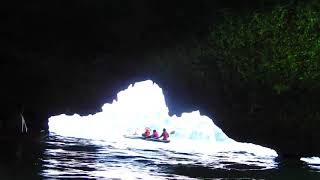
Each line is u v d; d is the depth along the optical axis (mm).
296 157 14883
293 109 12664
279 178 10430
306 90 11758
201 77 13320
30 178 7727
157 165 11359
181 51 12789
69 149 14414
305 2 10656
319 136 13258
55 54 13195
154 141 24234
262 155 17969
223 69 12477
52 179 7742
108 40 12680
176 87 14820
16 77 14484
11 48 12539
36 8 11203
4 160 9766
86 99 17828
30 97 16703
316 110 12344
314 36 10812
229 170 11469
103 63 14125
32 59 13219
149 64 13961
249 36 11375
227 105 14094
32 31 12039
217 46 12000
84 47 12992
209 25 11789
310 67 11125
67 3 11195
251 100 13133
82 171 9008
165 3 11469
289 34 10992
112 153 14078
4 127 17078
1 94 15688
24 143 14906
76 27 12078
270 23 11062
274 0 10844
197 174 10047
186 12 11680
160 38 12539
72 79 15250
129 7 11469
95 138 23547
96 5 11266
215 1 11289
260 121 13922
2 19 11422
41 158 10789
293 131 13656
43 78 14727
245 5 11133
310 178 10766
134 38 12547
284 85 11789
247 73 12039
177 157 14609
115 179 8266
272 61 11414
